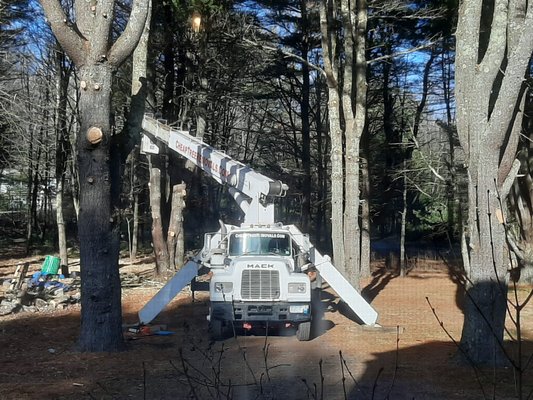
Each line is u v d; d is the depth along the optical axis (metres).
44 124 22.06
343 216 16.61
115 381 8.60
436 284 21.62
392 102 30.48
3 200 49.38
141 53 13.92
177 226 22.53
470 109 9.40
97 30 10.46
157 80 26.45
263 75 29.36
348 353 10.72
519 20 9.68
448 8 17.69
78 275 23.64
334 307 16.70
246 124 45.31
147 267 27.55
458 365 9.42
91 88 10.56
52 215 48.50
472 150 9.31
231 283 11.80
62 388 8.23
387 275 24.48
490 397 7.59
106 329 10.74
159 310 12.84
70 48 10.45
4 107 19.42
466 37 9.73
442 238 25.78
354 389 8.03
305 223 31.03
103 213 10.72
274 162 35.09
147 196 38.91
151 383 8.41
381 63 29.00
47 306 16.00
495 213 9.11
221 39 22.89
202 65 22.72
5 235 46.31
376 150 32.59
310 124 36.28
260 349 11.06
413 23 24.48
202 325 13.73
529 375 8.73
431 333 12.82
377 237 38.06
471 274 9.38
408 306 16.88
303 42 28.47
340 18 20.44
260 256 12.38
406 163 25.72
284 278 11.80
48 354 10.50
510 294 17.64
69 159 28.11
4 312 14.98
